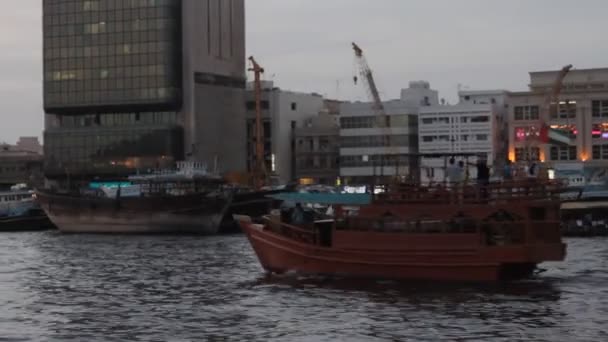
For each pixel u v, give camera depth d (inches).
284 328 2229.3
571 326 2196.1
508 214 2881.4
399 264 2915.8
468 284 2851.9
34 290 2994.6
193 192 6200.8
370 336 2118.6
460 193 2928.2
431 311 2417.6
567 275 3068.4
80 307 2618.1
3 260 4106.8
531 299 2581.2
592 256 3742.6
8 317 2463.1
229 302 2640.3
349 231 2987.2
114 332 2230.6
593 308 2429.9
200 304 2618.1
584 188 5502.0
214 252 4350.4
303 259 3063.5
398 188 3036.4
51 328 2299.5
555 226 2878.9
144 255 4239.7
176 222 6063.0
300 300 2632.9
